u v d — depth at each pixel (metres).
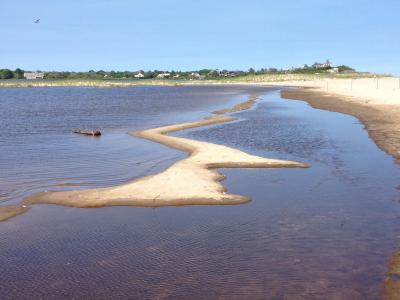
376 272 10.65
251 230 13.60
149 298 9.87
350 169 21.09
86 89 153.62
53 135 34.12
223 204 16.02
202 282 10.49
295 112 50.50
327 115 45.88
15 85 177.88
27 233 13.55
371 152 25.16
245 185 18.59
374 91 87.56
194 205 15.95
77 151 27.08
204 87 160.38
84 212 15.36
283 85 162.50
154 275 10.89
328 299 9.59
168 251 12.23
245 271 10.96
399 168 21.11
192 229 13.79
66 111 56.75
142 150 27.41
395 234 12.96
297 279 10.48
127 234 13.45
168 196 16.70
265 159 23.06
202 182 18.53
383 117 41.72
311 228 13.62
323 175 20.06
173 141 29.98
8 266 11.46
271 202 16.27
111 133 35.31
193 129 37.16
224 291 10.07
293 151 26.09
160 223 14.30
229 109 55.78
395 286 9.97
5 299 9.95
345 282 10.25
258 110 54.22
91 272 11.10
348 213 14.88
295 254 11.80
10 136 33.47
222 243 12.68
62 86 190.75
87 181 19.70
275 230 13.55
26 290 10.31
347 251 11.88
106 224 14.26
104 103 72.56
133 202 16.19
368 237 12.78
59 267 11.38
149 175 20.84
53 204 16.16
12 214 15.12
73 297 9.99
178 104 68.31
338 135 31.83
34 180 19.78
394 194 16.91
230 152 24.94
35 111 56.81
